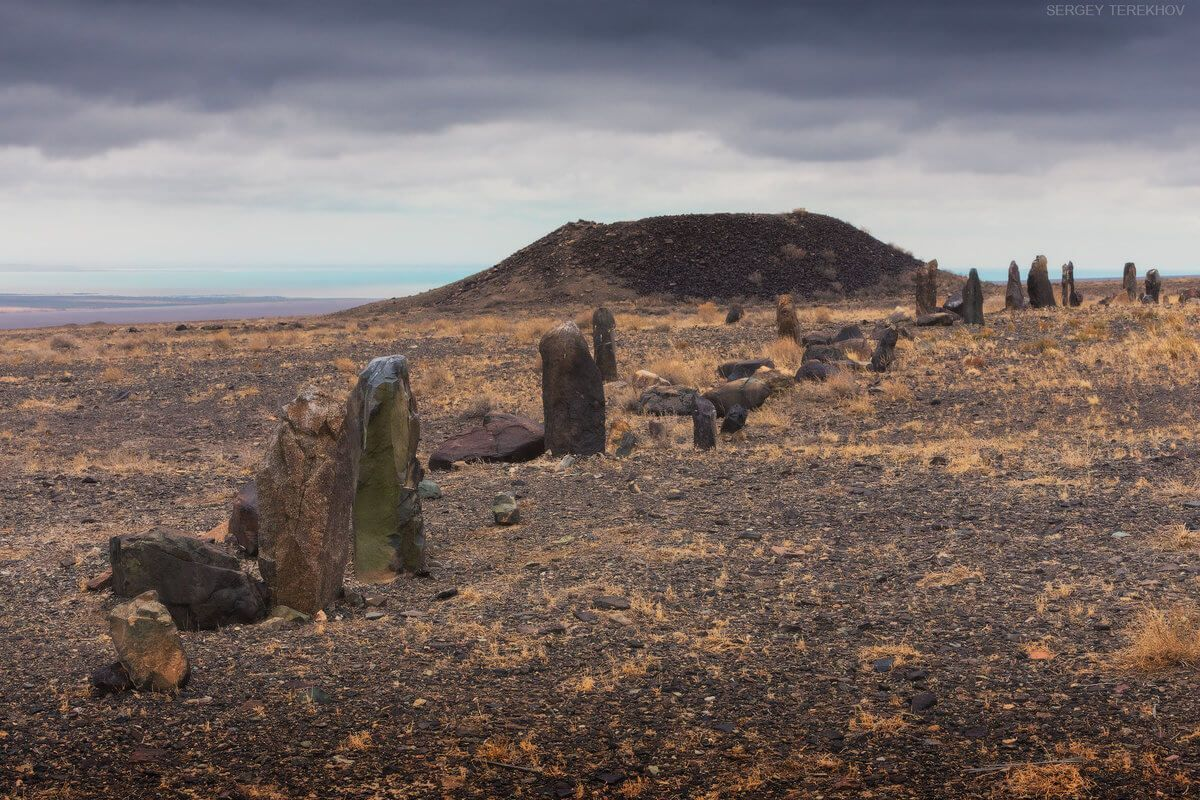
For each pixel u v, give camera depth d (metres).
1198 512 10.91
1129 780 5.27
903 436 17.73
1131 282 39.91
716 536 11.08
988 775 5.44
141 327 66.44
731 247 72.06
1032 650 7.28
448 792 5.48
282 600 9.02
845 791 5.34
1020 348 24.55
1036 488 12.53
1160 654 6.88
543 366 16.62
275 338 41.16
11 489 15.65
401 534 10.20
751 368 23.92
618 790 5.47
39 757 6.07
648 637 8.04
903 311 38.62
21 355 37.97
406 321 57.72
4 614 9.30
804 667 7.27
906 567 9.59
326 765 5.88
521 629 8.30
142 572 8.88
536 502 13.27
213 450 20.05
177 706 6.90
